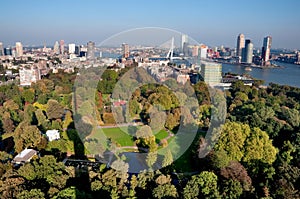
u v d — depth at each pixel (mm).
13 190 52000
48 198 51156
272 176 60562
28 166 59781
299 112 109375
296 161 69750
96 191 53875
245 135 67875
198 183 52438
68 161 72562
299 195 51125
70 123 95375
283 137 87438
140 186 55656
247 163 64938
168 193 51781
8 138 91875
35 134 79688
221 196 50375
